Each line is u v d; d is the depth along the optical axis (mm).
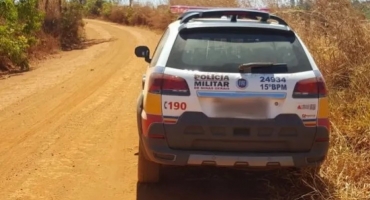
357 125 5777
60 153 6219
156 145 4180
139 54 6137
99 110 8797
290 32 4469
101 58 17625
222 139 4102
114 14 48000
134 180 5277
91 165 5777
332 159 5043
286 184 4973
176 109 4109
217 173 5336
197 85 4090
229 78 4102
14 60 14266
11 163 5828
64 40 23859
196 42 4348
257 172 5262
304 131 4129
